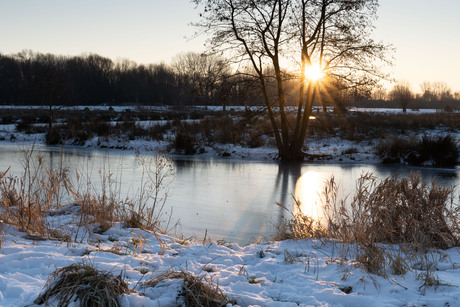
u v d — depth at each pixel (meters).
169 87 100.62
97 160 20.92
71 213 7.46
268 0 20.98
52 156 22.27
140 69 107.00
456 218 6.55
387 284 4.36
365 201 6.19
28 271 4.24
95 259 4.70
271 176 17.03
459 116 45.31
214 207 11.27
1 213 6.34
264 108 23.22
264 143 26.33
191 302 3.58
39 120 40.75
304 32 21.36
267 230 9.05
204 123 31.33
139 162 19.92
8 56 104.50
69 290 3.50
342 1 20.73
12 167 16.98
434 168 19.66
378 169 19.22
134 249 5.39
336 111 25.45
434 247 5.95
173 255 5.46
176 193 13.14
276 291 4.14
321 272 4.84
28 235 5.59
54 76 37.00
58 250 4.96
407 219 6.07
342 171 18.53
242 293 3.99
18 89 90.62
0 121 41.41
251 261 5.48
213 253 5.58
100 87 101.88
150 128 31.61
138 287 3.94
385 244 5.86
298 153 22.81
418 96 146.50
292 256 5.46
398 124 32.78
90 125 32.59
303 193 13.41
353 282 4.43
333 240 6.24
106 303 3.45
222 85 21.83
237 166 20.05
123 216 7.44
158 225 8.64
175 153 25.36
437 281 4.36
